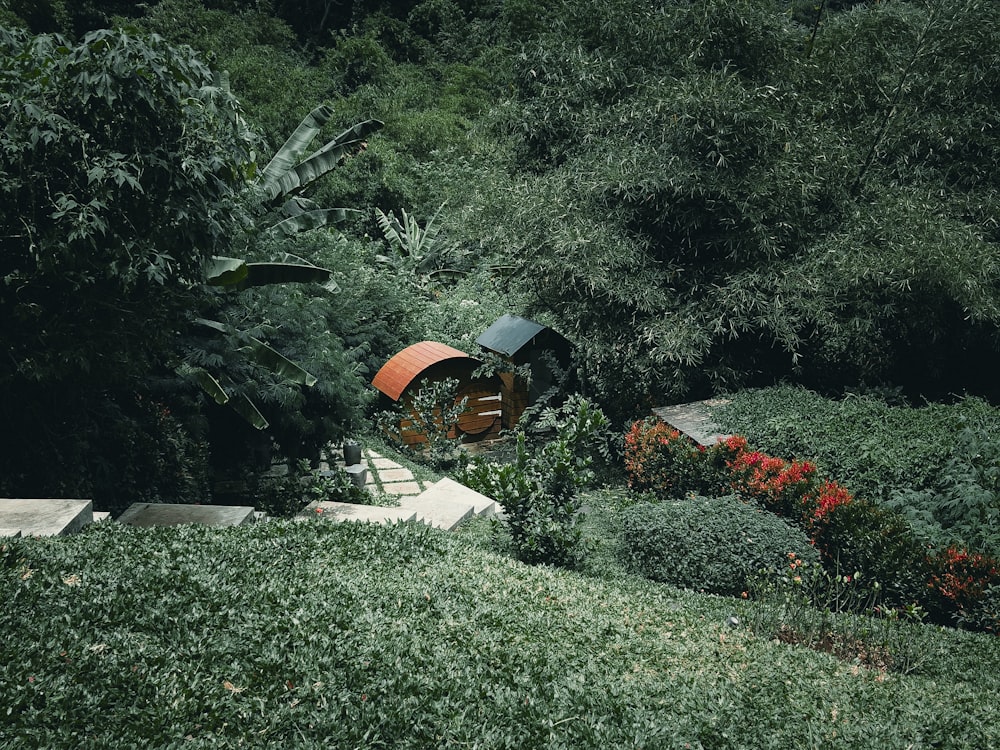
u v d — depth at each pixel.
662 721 3.39
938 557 6.76
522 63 15.22
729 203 12.16
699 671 4.31
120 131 5.78
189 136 6.10
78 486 7.02
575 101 14.61
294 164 13.31
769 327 11.90
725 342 12.89
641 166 12.17
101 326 6.46
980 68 12.73
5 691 2.86
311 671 3.29
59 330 6.21
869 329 11.88
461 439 14.30
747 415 10.63
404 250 22.58
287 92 25.69
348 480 9.41
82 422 7.46
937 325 11.80
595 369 13.47
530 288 13.98
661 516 7.69
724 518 7.50
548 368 15.38
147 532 5.18
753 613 6.01
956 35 12.65
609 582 6.50
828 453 9.02
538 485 7.55
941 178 13.02
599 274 11.95
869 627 6.00
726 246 12.55
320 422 10.66
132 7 31.41
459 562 5.72
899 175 13.27
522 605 4.89
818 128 12.87
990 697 4.67
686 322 11.95
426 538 6.12
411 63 36.19
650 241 12.91
